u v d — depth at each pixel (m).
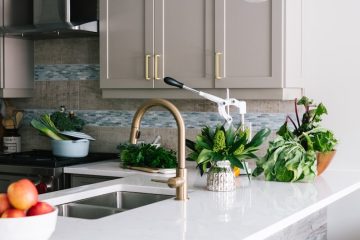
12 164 4.38
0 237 1.71
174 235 2.13
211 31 3.98
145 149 4.05
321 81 4.10
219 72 3.96
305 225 3.37
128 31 4.30
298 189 3.20
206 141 3.17
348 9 4.01
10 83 4.94
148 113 4.68
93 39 4.91
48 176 4.20
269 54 3.81
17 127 5.22
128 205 3.27
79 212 2.93
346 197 4.06
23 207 1.78
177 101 4.54
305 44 4.13
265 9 3.81
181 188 2.82
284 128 3.70
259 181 3.43
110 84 4.39
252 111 4.30
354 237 4.05
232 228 2.25
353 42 4.00
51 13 4.52
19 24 4.89
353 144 4.03
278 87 3.79
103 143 4.90
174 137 4.59
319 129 3.65
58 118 4.72
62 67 5.06
